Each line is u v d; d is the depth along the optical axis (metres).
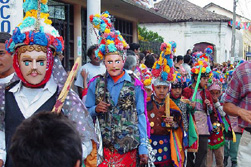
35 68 2.57
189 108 4.91
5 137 2.62
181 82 5.04
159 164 4.58
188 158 5.57
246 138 3.61
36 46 2.57
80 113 2.69
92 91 3.78
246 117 3.44
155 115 4.52
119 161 3.64
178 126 4.68
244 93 3.53
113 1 10.51
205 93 5.57
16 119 2.60
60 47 2.69
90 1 8.05
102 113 3.68
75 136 1.51
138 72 5.25
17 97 2.65
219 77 7.26
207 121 5.47
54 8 8.83
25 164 1.45
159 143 4.54
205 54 5.89
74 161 1.48
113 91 3.68
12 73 3.60
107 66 3.66
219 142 5.77
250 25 31.92
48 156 1.43
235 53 26.20
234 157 6.45
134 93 3.68
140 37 21.73
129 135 3.61
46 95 2.66
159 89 4.47
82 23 10.66
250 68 3.48
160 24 28.67
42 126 1.50
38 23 2.62
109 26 3.71
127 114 3.65
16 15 4.88
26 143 1.46
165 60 4.43
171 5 29.72
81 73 6.21
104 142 3.65
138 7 11.76
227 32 31.22
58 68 2.70
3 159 2.57
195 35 28.59
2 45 3.49
